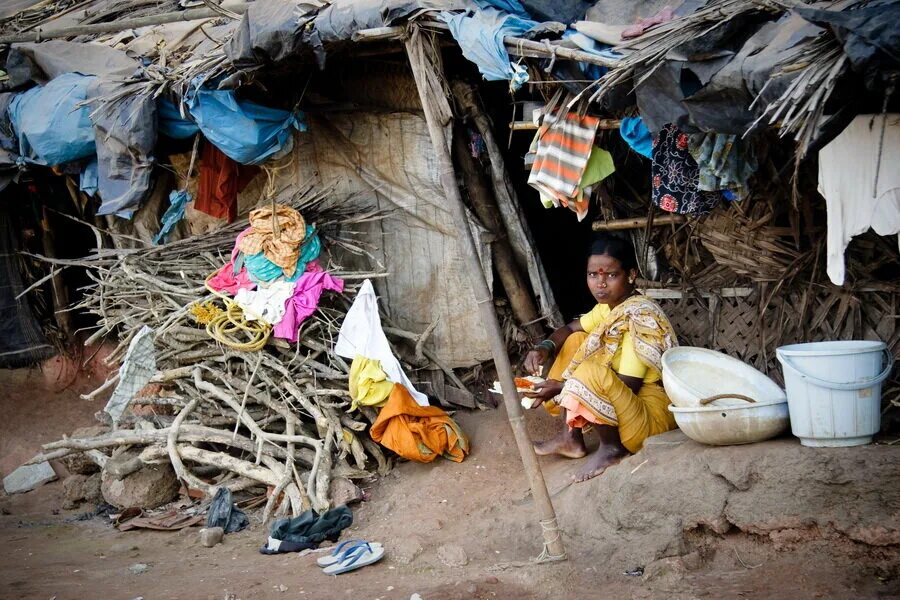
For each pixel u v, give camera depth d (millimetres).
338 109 6660
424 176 6543
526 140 7188
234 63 5586
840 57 3301
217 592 4562
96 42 7434
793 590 3852
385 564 4848
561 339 5727
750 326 5367
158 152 7285
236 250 6559
